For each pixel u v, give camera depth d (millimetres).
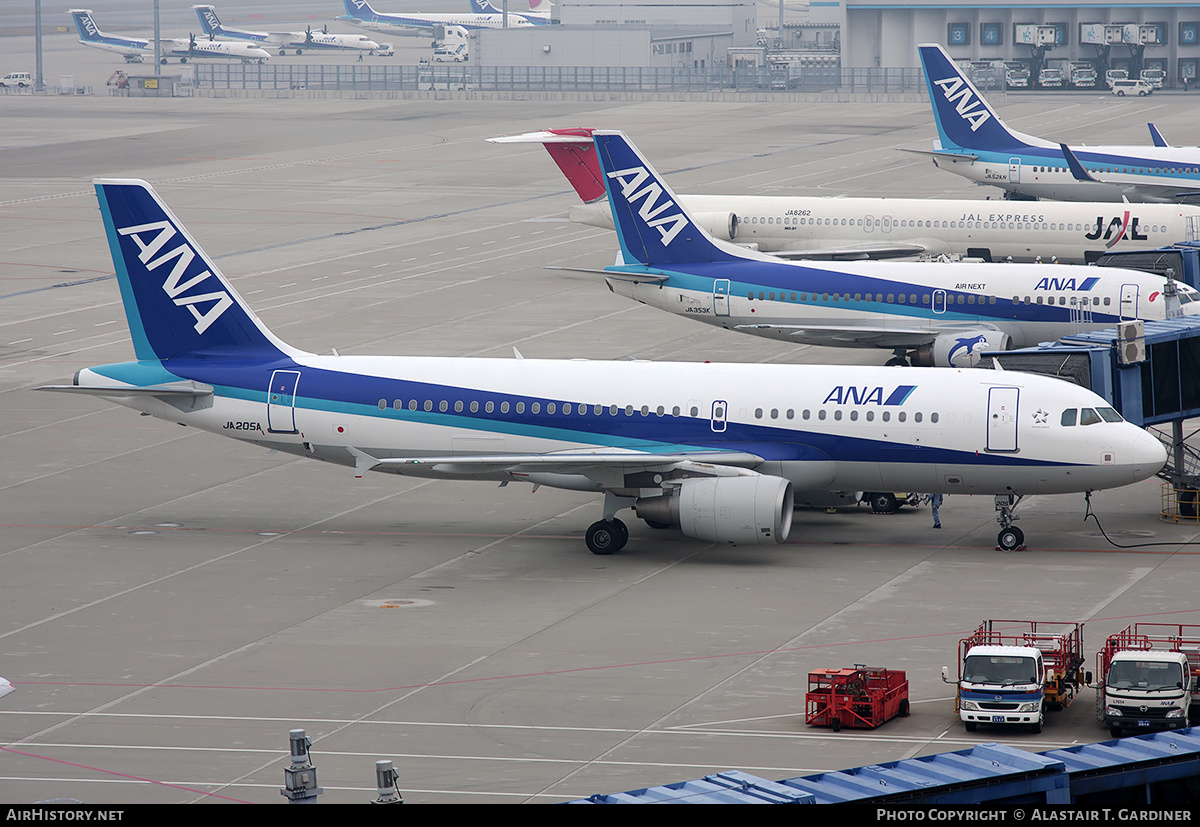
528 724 147000
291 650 170625
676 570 199500
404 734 145000
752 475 199375
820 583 191625
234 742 143625
